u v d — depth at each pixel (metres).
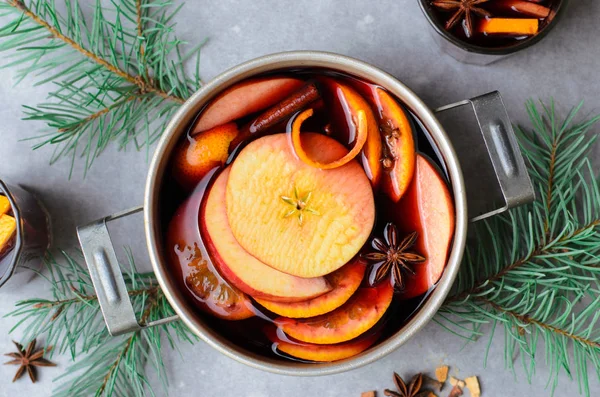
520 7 0.58
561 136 0.61
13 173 0.62
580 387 0.57
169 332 0.62
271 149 0.52
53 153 0.62
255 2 0.61
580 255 0.59
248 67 0.52
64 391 0.60
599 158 0.61
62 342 0.60
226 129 0.53
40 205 0.61
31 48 0.56
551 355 0.58
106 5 0.61
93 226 0.52
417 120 0.53
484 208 0.61
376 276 0.53
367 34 0.61
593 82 0.61
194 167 0.53
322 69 0.53
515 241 0.57
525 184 0.52
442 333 0.61
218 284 0.53
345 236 0.52
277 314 0.53
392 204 0.53
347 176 0.52
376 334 0.53
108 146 0.62
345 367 0.51
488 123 0.52
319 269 0.52
